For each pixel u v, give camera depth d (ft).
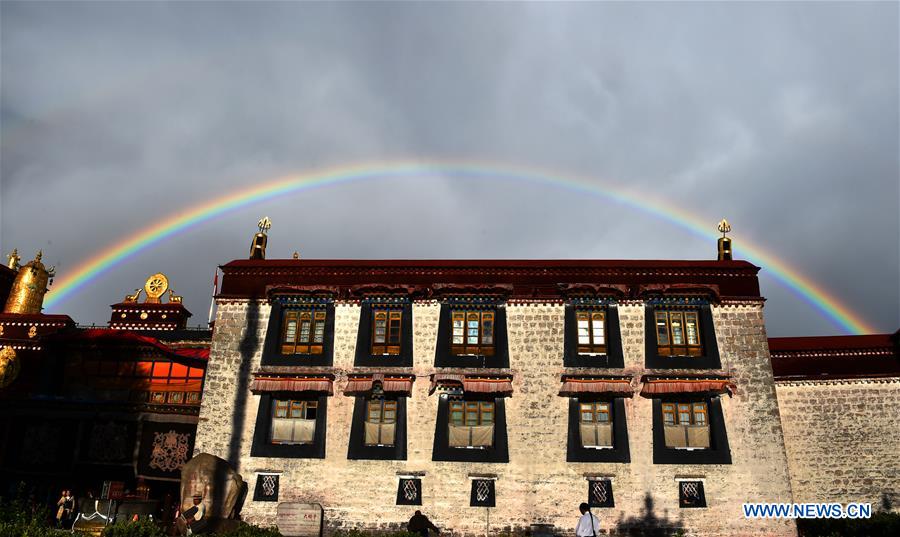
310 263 109.91
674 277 106.22
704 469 97.19
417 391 101.86
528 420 99.96
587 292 104.27
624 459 97.71
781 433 98.37
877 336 110.32
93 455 100.83
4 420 101.91
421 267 108.27
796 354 108.47
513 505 96.73
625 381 99.66
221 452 100.73
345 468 99.40
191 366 109.60
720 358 101.76
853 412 101.81
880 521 91.20
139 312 159.53
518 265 107.96
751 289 105.29
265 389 101.91
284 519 95.40
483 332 104.47
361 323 105.40
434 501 97.40
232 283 108.78
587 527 72.49
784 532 94.58
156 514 96.99
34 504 98.48
